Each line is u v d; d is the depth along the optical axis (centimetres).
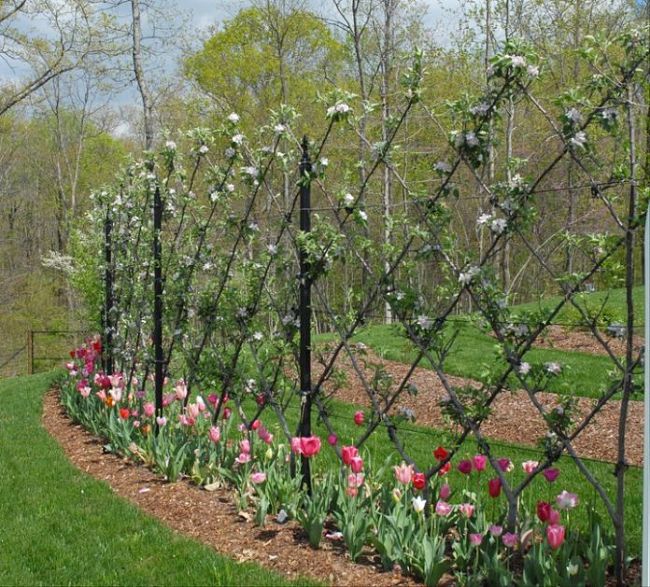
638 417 793
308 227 518
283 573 426
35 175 3288
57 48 1688
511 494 405
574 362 1050
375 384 488
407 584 395
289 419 839
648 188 355
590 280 396
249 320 610
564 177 1409
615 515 367
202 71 2319
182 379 761
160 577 435
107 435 751
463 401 445
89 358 925
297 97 2341
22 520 543
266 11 2288
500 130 409
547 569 357
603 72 374
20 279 2881
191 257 693
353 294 508
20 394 1113
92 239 1220
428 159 1602
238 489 550
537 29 1819
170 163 717
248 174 587
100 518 538
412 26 2003
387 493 461
